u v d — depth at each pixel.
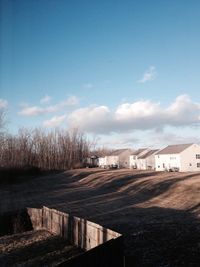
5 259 14.40
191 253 12.06
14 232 20.23
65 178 64.00
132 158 101.56
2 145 82.25
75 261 8.76
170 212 22.66
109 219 21.50
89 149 111.44
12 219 22.39
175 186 33.41
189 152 73.81
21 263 13.77
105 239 12.24
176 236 14.73
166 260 11.63
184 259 11.52
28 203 33.44
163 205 26.70
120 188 40.38
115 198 32.94
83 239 14.63
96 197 34.62
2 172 64.62
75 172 74.12
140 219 20.44
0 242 17.50
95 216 23.27
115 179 48.31
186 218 19.69
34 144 95.75
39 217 21.03
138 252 12.88
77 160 104.12
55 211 18.52
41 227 20.67
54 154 98.19
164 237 14.77
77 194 38.56
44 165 94.06
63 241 16.55
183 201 26.94
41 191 44.28
